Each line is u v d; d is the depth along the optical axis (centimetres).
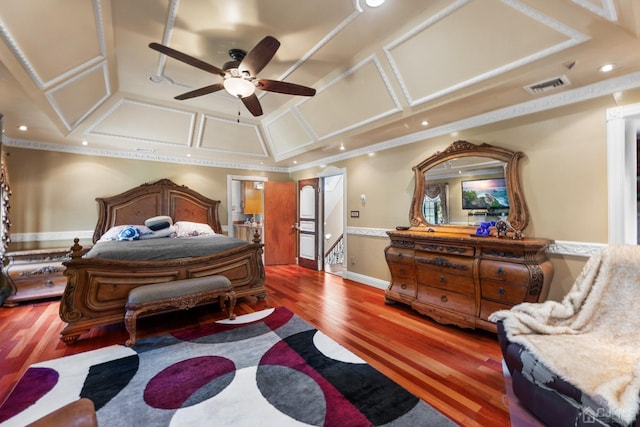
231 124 475
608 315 175
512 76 231
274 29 238
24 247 402
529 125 276
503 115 292
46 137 395
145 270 295
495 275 258
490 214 300
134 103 383
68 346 247
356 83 315
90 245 419
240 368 211
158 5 209
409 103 303
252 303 362
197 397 179
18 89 234
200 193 556
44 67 229
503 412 166
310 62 292
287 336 265
